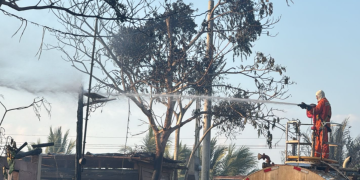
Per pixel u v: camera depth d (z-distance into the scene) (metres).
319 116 11.45
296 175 9.45
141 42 19.47
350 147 30.12
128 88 19.97
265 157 10.32
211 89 20.78
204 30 20.56
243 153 32.50
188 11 20.00
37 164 16.27
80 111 15.33
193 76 20.39
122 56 19.55
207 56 20.30
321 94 11.80
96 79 19.05
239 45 20.38
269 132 20.06
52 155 20.27
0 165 15.46
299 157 10.42
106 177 20.19
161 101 21.03
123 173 20.14
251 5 20.75
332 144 11.01
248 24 20.34
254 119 20.12
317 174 9.21
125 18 9.58
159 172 20.11
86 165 20.47
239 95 20.72
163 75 19.86
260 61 19.92
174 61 20.11
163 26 20.22
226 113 20.67
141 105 19.78
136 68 20.02
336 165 10.37
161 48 20.14
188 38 20.62
